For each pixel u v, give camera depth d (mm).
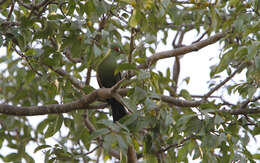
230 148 7395
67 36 8055
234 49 8102
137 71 6969
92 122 11461
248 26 8500
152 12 8086
